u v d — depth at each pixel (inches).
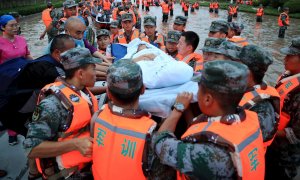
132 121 71.1
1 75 103.7
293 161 110.7
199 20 1056.8
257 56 83.8
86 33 250.1
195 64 136.2
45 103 80.0
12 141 154.7
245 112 67.8
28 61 111.6
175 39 162.2
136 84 70.4
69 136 82.7
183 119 84.2
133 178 70.0
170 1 1187.9
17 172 135.7
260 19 1031.0
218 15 1268.5
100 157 73.3
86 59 84.4
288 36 759.1
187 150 60.2
